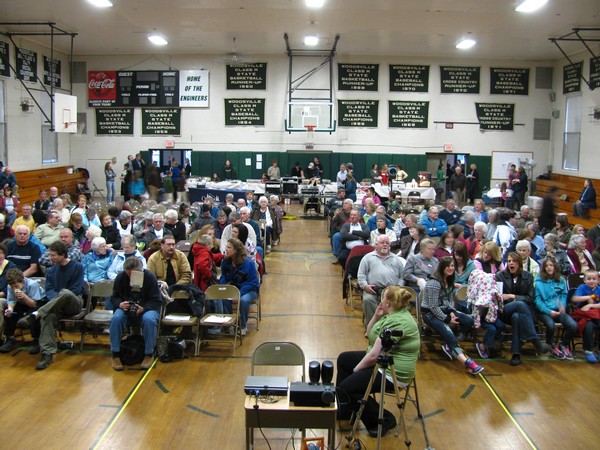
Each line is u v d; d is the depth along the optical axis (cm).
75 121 1889
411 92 2203
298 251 1326
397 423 532
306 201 1894
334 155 2234
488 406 572
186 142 2241
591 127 1902
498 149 2220
